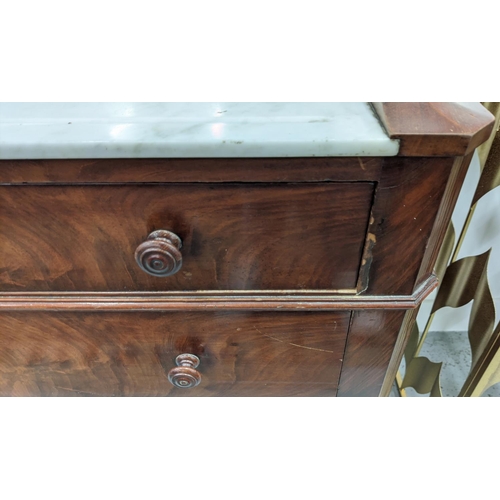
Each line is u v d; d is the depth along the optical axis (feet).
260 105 1.32
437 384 2.73
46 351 1.82
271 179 1.29
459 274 2.55
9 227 1.42
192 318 1.69
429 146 1.20
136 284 1.57
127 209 1.37
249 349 1.80
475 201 2.28
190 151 1.20
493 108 1.97
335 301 1.57
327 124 1.24
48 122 1.25
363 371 1.91
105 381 1.97
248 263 1.50
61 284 1.57
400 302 1.57
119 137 1.19
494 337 2.27
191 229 1.41
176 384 1.83
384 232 1.41
